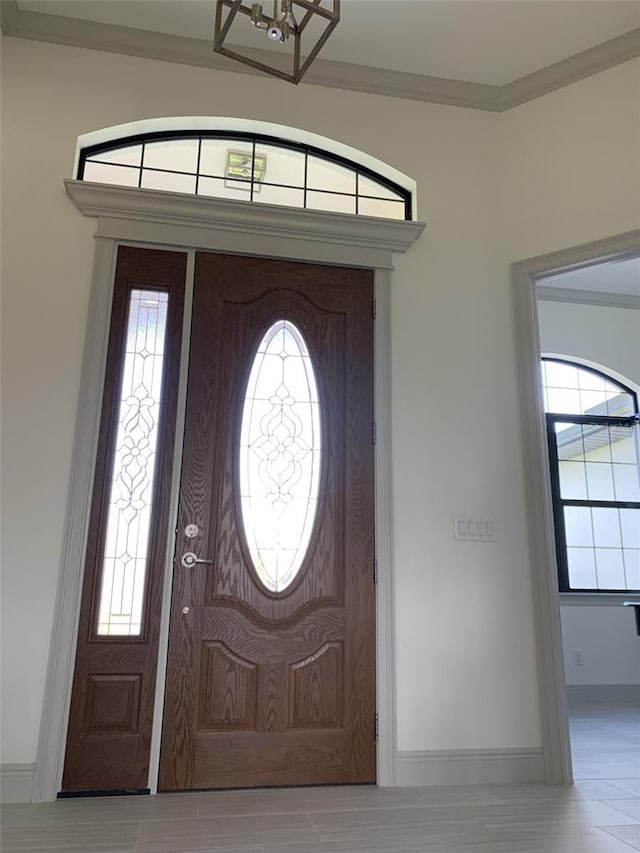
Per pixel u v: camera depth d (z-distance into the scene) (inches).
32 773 96.8
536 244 130.3
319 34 125.6
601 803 99.2
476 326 128.6
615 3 118.0
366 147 132.6
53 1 119.4
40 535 104.6
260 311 121.6
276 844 81.0
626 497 221.8
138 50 126.6
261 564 112.2
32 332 111.3
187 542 109.7
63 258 115.2
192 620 107.2
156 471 111.4
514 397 126.8
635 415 225.0
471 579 117.2
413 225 127.3
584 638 205.2
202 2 119.3
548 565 118.3
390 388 122.7
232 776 103.3
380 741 108.3
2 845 79.6
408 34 125.4
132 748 101.0
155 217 119.4
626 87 126.5
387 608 113.3
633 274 213.3
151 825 86.9
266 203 123.1
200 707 104.6
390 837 84.1
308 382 121.2
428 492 119.5
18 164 117.3
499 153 137.6
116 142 127.3
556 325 224.1
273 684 107.6
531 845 82.1
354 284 126.3
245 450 116.0
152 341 116.3
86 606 104.0
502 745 111.5
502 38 126.3
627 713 180.7
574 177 128.6
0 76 119.8
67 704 100.1
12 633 100.7
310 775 105.5
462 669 113.3
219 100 128.3
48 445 107.8
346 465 118.6
